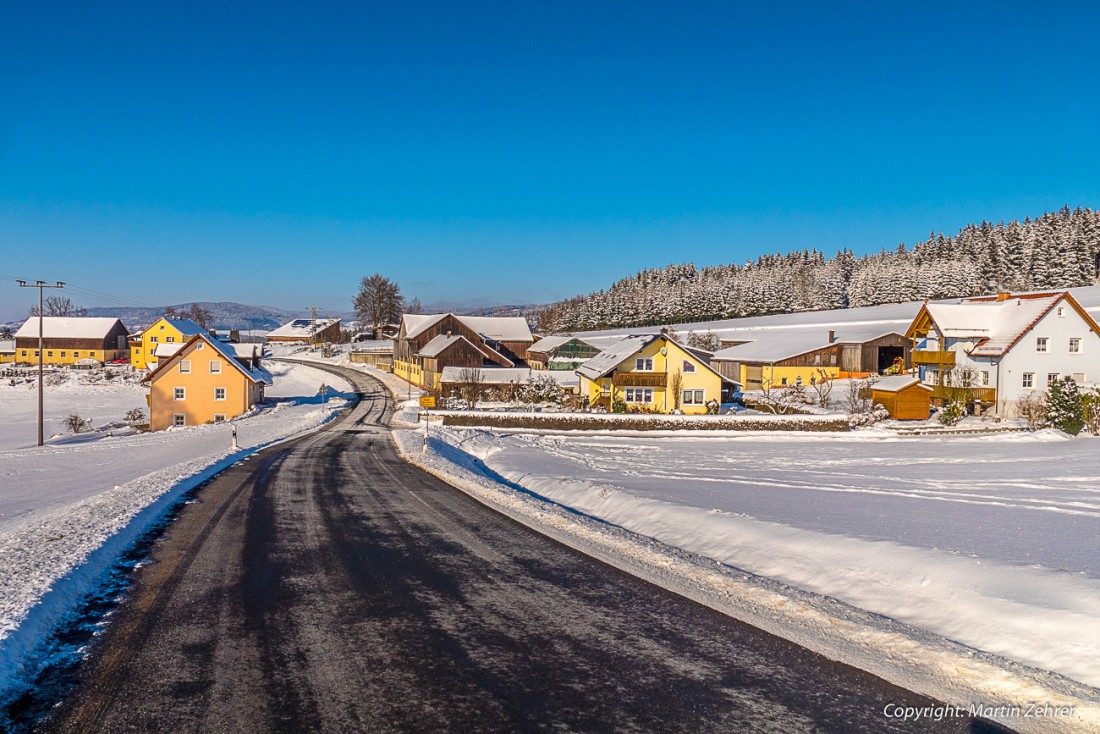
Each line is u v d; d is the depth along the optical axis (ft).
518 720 16.26
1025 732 16.01
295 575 28.55
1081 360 144.66
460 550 33.19
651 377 145.07
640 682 18.47
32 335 327.88
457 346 203.82
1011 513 41.91
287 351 422.00
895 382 142.31
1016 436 117.80
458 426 124.57
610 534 36.45
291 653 20.18
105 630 22.00
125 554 31.94
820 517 38.47
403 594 26.05
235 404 164.35
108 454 96.73
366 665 19.36
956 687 18.37
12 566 27.58
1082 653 19.70
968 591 24.59
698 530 36.73
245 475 61.67
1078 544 31.40
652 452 92.99
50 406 205.36
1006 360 143.64
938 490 55.72
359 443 100.01
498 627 22.54
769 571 30.01
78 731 15.65
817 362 209.67
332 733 15.53
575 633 22.07
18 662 19.10
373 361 321.32
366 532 37.27
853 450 99.86
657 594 26.27
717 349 269.64
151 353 295.89
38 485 68.23
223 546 33.63
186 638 21.34
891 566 27.96
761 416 126.52
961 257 440.45
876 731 16.01
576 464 74.90
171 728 15.75
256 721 16.06
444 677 18.61
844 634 22.20
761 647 21.06
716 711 16.88
